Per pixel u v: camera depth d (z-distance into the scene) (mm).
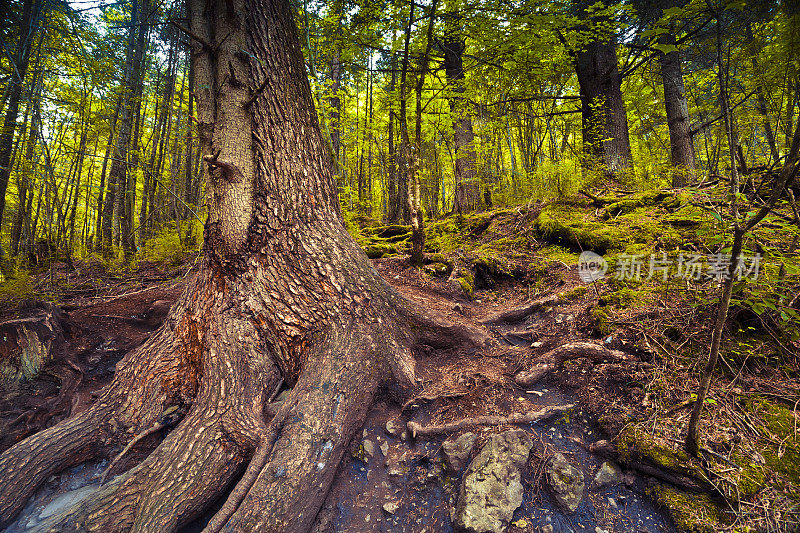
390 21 4355
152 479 2285
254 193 3090
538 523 2061
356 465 2512
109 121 7961
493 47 4953
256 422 2482
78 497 2357
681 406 2336
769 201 1474
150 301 4613
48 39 6582
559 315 3719
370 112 11477
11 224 9977
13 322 3420
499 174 9961
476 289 4996
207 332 2918
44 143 6605
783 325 2496
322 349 2799
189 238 7508
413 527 2188
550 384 2889
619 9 5852
